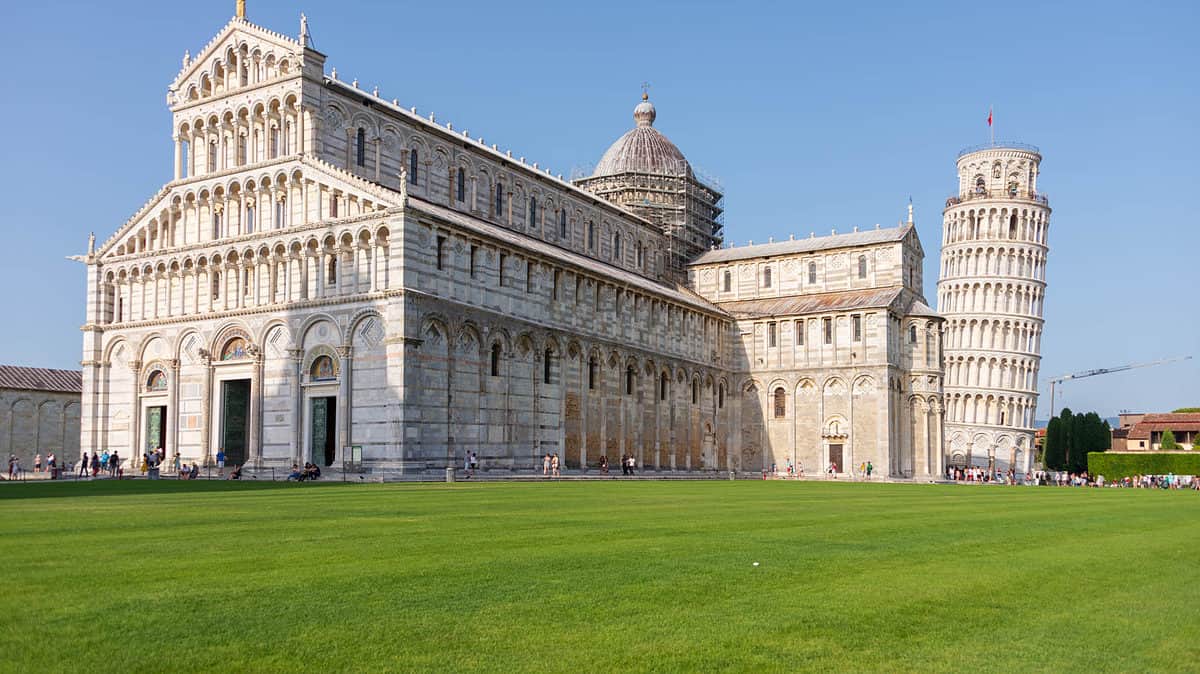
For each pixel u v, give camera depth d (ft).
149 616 52.08
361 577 64.44
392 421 250.98
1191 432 589.32
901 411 403.54
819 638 50.57
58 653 45.01
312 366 271.69
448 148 333.83
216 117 298.56
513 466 288.30
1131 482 437.17
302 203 277.85
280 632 49.37
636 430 353.72
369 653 46.16
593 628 51.70
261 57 290.76
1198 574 74.08
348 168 292.61
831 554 80.12
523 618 53.52
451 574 66.33
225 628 49.93
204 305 295.69
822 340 404.57
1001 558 80.18
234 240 288.51
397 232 255.09
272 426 277.23
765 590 62.59
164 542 82.02
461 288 273.95
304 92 277.03
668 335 379.35
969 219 590.14
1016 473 570.87
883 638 50.83
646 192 467.11
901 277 412.36
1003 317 578.66
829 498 174.81
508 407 287.89
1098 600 61.87
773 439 414.21
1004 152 591.78
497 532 93.71
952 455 577.43
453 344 268.00
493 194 354.13
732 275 452.35
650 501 151.64
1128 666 46.44
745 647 48.57
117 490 177.68
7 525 96.89
